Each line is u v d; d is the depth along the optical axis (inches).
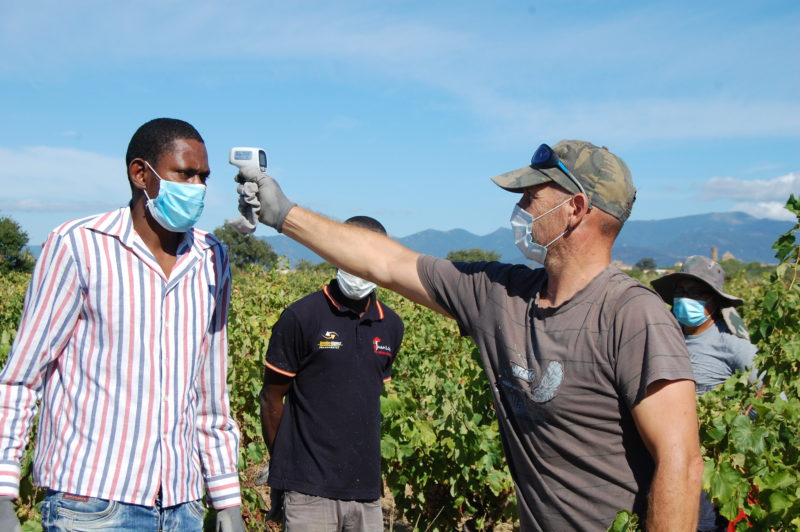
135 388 97.6
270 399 147.4
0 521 92.5
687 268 180.5
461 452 203.3
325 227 111.9
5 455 94.2
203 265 107.0
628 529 82.9
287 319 142.9
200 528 107.9
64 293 95.3
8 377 94.2
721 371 179.6
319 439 142.2
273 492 151.1
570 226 93.7
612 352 88.0
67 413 97.2
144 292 99.0
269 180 109.6
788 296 182.1
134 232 100.9
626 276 93.3
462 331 108.0
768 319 185.0
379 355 149.0
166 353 100.4
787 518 138.3
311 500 141.9
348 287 141.2
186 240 106.4
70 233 96.4
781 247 186.1
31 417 97.2
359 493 143.0
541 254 96.0
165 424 99.8
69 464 95.7
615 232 94.6
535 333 94.7
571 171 93.7
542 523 95.6
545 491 94.4
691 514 82.9
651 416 84.7
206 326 106.9
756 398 163.6
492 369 101.0
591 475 91.1
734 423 142.9
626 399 87.3
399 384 280.5
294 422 145.6
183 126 101.3
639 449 89.8
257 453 220.2
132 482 96.4
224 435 114.2
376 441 147.8
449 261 109.5
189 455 105.1
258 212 109.7
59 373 98.7
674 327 87.4
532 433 94.8
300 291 635.5
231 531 111.4
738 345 178.2
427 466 218.1
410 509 225.9
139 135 99.9
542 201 95.3
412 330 422.0
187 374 103.3
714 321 182.4
